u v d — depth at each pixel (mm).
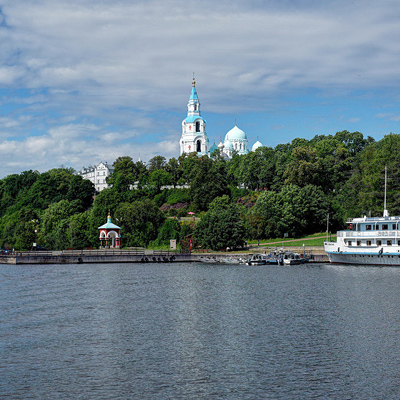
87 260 166000
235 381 48188
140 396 44938
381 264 139375
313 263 155750
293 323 69312
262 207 193625
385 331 64812
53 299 88625
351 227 150750
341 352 56344
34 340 61375
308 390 46094
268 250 174250
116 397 44719
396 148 172500
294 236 193875
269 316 73875
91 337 62750
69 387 46812
